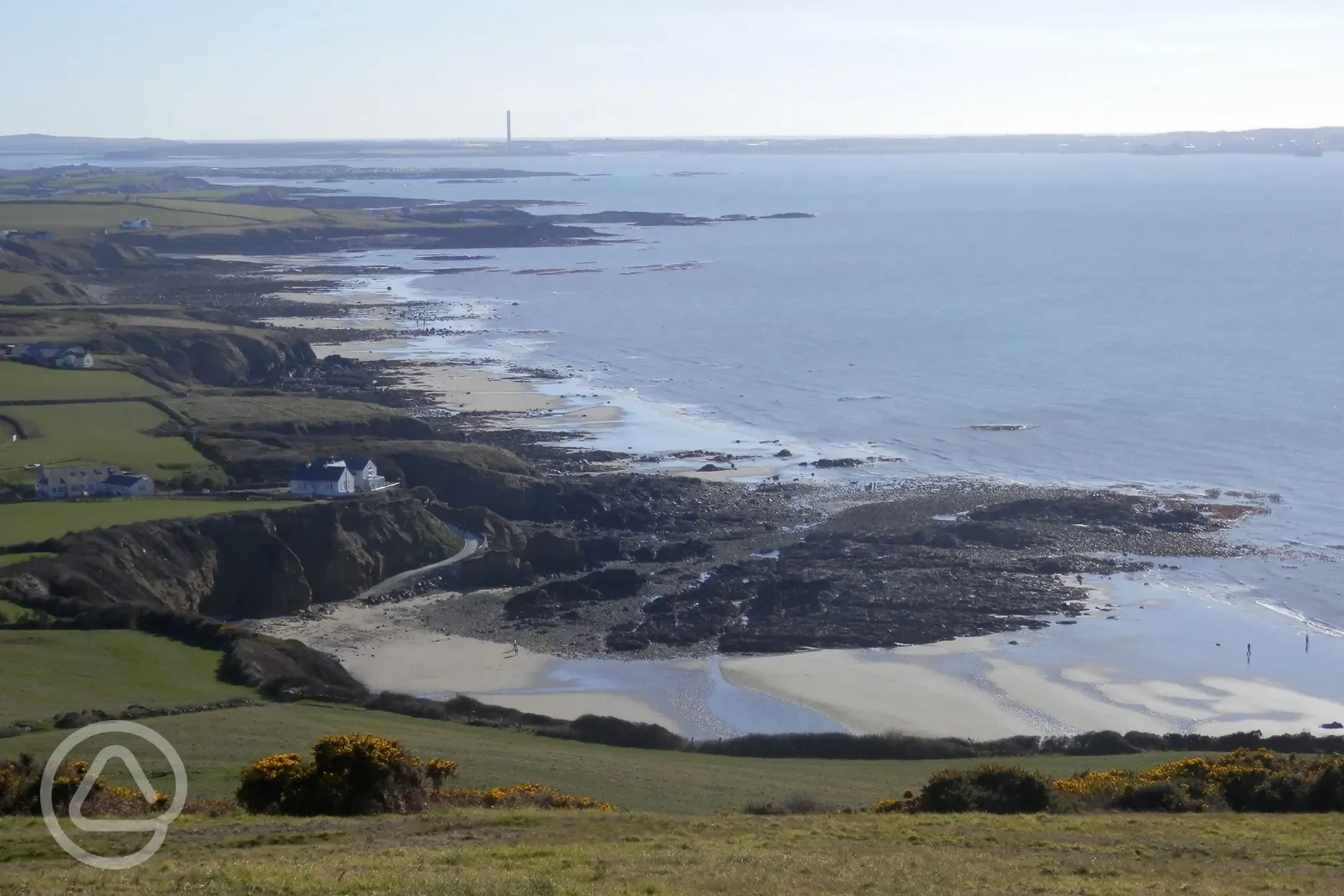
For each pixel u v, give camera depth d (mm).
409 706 56219
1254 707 60562
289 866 26188
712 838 31078
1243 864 28516
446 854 27734
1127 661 65812
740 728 58406
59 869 26156
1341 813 36500
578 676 65000
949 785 38594
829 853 28969
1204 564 80188
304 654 63344
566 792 41062
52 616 64312
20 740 43219
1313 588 76000
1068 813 36375
